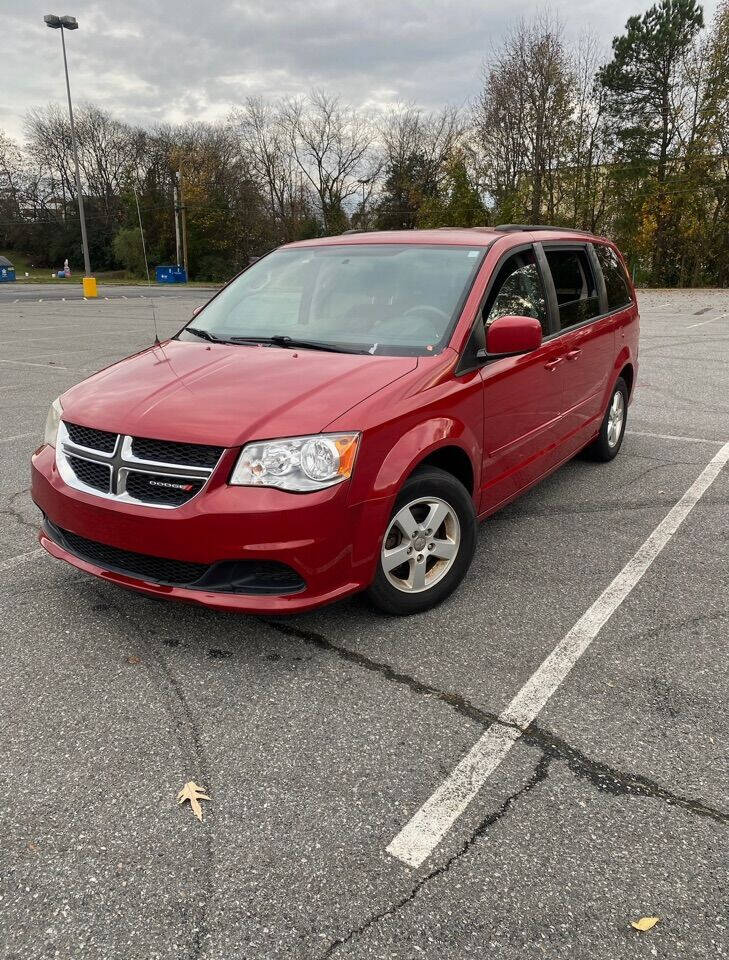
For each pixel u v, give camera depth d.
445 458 3.47
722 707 2.71
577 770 2.38
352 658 3.00
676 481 5.32
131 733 2.56
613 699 2.75
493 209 49.75
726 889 1.93
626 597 3.55
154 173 64.88
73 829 2.14
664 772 2.37
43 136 73.88
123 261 65.75
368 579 2.99
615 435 5.79
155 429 2.82
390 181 64.69
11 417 7.33
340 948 1.77
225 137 65.25
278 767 2.39
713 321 19.94
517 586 3.65
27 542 4.19
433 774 2.36
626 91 45.56
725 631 3.24
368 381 3.04
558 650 3.08
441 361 3.29
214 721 2.62
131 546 2.84
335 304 3.79
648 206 46.00
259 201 64.31
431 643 3.12
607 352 5.16
